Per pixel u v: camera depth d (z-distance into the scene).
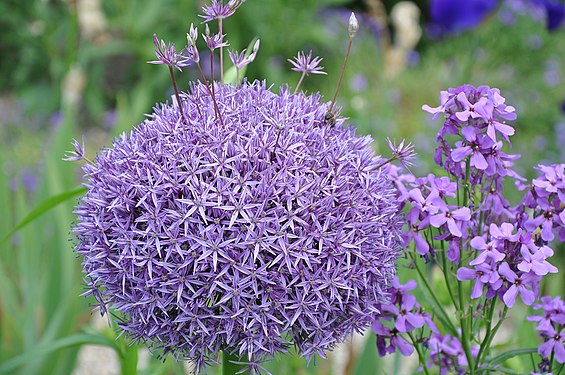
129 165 0.59
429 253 0.62
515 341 0.73
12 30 2.55
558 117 1.88
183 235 0.58
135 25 2.06
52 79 2.43
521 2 2.14
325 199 0.58
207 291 0.58
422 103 1.79
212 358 0.61
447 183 0.61
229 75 0.68
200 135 0.59
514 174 0.62
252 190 0.58
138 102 1.26
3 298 0.95
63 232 0.98
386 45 1.79
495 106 0.60
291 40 2.14
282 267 0.58
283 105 0.61
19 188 1.08
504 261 0.59
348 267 0.58
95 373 1.27
